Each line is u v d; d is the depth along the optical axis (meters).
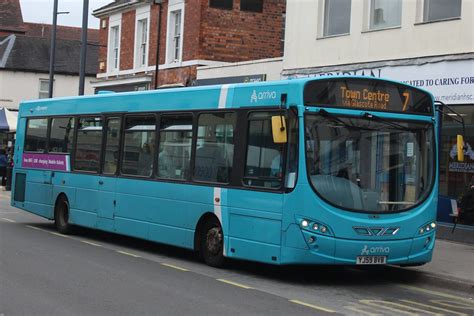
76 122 13.68
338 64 15.89
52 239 12.94
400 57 14.37
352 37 15.59
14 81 43.47
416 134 9.29
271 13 23.02
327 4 16.64
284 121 8.46
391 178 8.98
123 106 12.27
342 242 8.49
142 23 25.19
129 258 10.74
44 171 14.66
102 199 12.51
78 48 46.94
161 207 10.95
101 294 7.67
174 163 10.82
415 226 9.00
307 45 16.84
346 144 8.76
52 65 23.16
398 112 9.18
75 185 13.43
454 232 13.20
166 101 11.15
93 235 13.98
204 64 21.80
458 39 13.18
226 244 9.59
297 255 8.47
